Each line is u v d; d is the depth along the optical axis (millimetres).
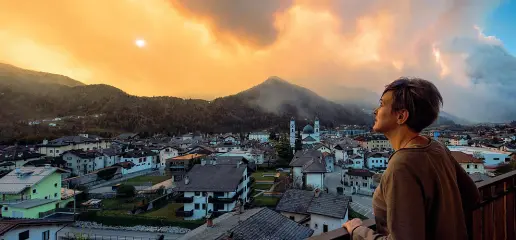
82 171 70625
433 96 1885
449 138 105312
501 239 3557
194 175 42031
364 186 57281
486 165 60188
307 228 18906
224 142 121438
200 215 38094
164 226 35938
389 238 1650
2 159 66250
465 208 2262
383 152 83688
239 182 40688
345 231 2062
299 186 51125
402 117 1923
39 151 82062
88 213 38188
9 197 35594
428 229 1741
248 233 16500
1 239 19031
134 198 47219
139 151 83312
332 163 78188
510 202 3723
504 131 136500
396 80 2055
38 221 21094
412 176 1673
